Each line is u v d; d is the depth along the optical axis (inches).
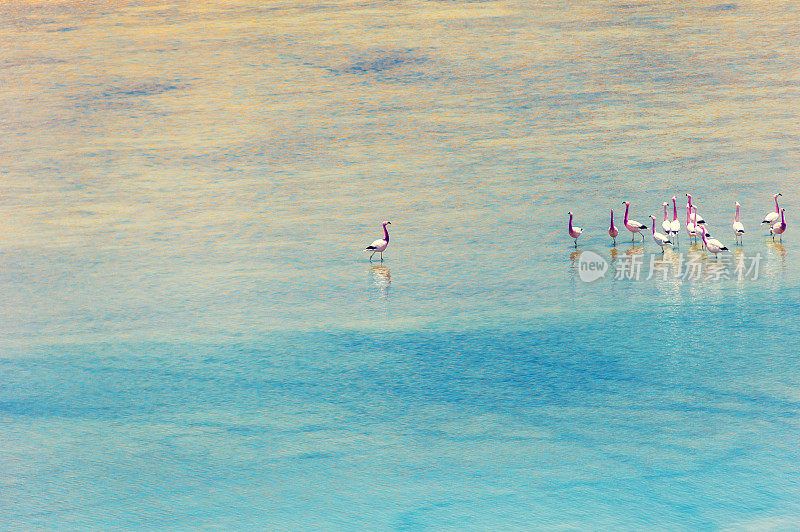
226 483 2329.0
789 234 3860.7
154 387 2839.6
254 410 2682.1
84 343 3152.1
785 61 6688.0
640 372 2790.4
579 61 7007.9
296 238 4114.2
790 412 2527.1
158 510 2228.1
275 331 3184.1
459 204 4456.2
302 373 2883.9
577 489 2235.5
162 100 6471.5
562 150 5167.3
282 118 6028.5
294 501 2242.9
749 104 5777.6
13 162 5364.2
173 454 2470.5
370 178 4909.0
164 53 7588.6
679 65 6766.7
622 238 3954.2
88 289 3624.5
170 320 3314.5
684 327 3075.8
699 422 2501.2
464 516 2155.5
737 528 2074.3
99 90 6707.7
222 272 3747.5
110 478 2369.6
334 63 7199.8
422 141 5482.3
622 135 5354.3
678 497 2187.5
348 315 3294.8
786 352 2869.1
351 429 2556.6
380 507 2201.0
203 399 2758.4
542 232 4057.6
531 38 7691.9
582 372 2810.0
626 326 3102.9
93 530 2159.2
